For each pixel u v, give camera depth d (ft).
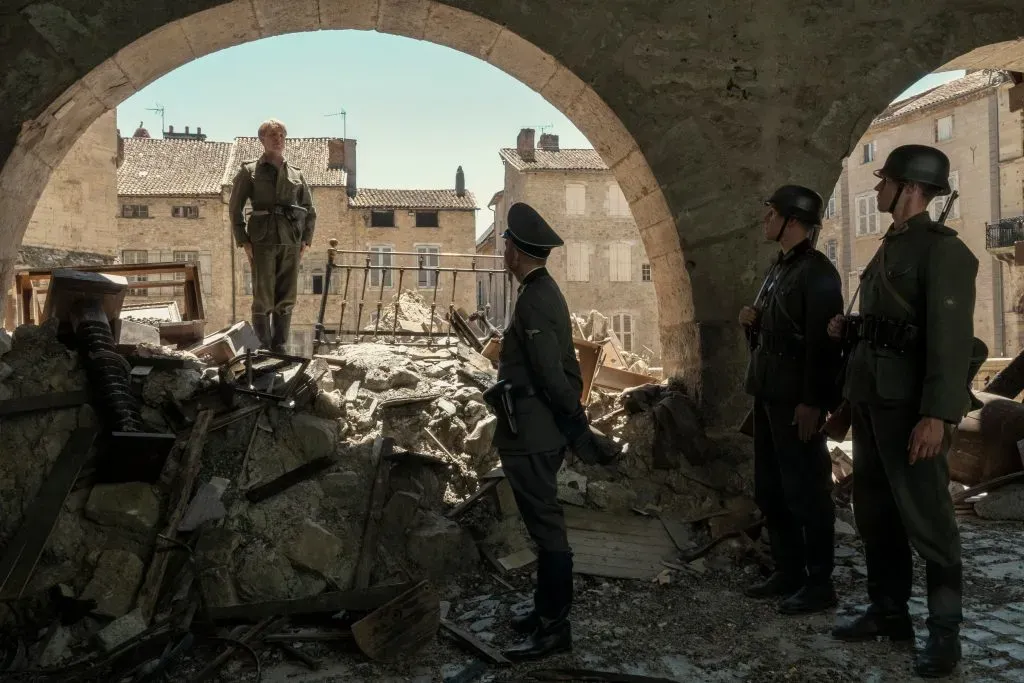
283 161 18.93
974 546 15.28
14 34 14.05
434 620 10.75
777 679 9.76
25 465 12.18
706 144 16.52
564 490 15.19
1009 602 12.17
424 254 20.27
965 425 18.98
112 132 37.50
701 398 16.40
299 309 104.27
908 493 10.01
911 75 16.99
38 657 10.40
